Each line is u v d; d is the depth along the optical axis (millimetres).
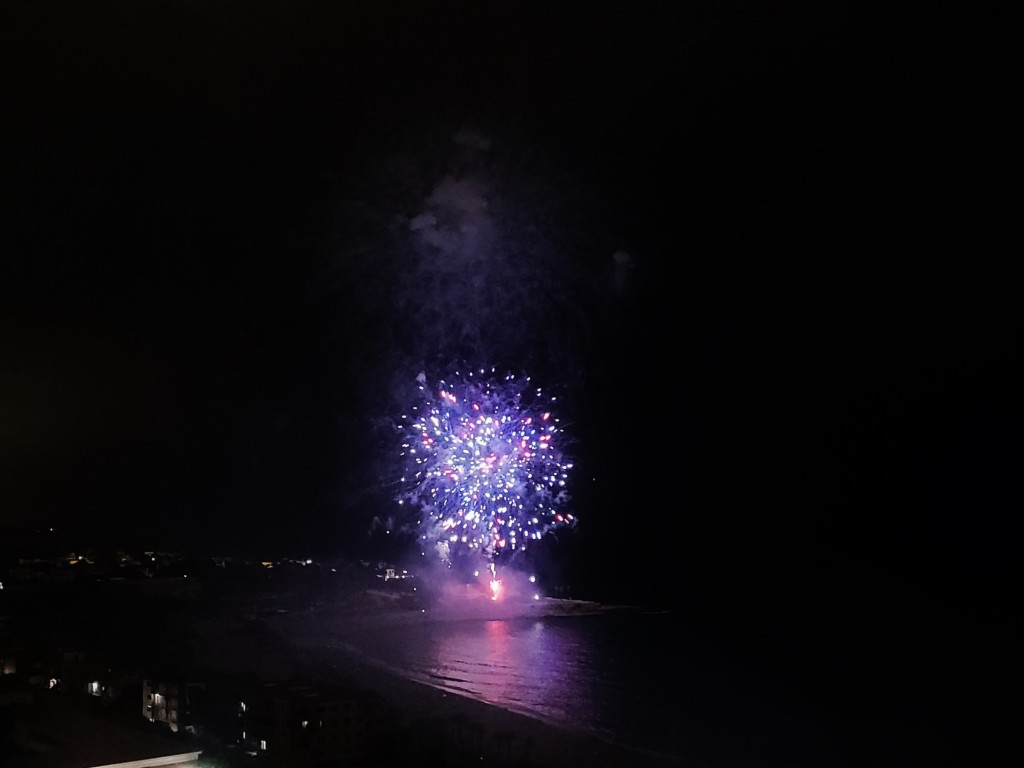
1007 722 52438
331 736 42750
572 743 46531
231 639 67312
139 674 49938
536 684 57875
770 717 52625
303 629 71500
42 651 53281
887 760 46406
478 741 45500
